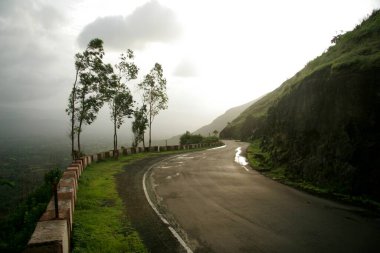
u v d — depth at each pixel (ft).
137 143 146.41
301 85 69.10
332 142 50.24
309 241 27.02
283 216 34.30
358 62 50.29
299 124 64.90
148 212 35.45
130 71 126.41
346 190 43.70
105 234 28.04
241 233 28.84
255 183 54.85
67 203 29.01
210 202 40.47
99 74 119.75
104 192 45.06
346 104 48.83
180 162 88.48
